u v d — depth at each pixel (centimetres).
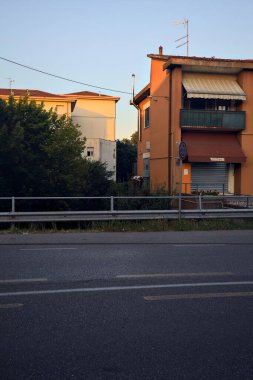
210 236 1330
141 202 2077
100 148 3997
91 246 1109
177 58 2533
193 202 2053
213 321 534
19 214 1457
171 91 2661
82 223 1669
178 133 2594
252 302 619
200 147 2591
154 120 3080
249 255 995
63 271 805
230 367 407
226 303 613
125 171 5259
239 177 2670
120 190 2372
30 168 2088
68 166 2233
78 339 470
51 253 997
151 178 3155
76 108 5150
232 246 1129
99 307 587
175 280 746
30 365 407
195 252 1030
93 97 5153
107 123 5209
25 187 2053
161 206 2038
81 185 2270
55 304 599
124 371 397
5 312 562
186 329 504
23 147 2086
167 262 902
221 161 2553
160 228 1474
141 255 982
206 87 2597
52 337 475
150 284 716
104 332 492
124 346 453
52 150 2183
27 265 857
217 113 2605
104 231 1435
